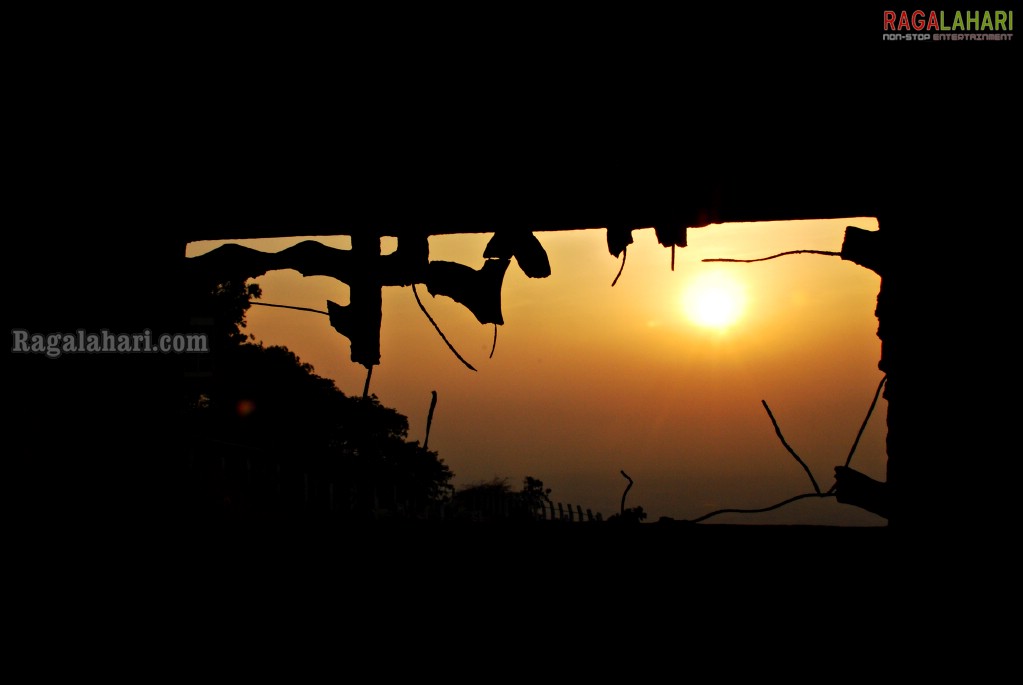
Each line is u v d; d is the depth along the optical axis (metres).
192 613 3.76
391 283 3.98
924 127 3.41
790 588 3.38
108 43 3.78
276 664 3.65
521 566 3.63
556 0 3.40
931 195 3.45
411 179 3.87
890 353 3.56
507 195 3.82
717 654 3.37
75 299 4.21
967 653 3.13
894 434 3.53
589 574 3.57
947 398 3.38
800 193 3.62
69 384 4.15
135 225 4.20
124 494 4.12
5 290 4.10
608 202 3.72
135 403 4.26
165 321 4.26
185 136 3.95
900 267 3.53
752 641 3.35
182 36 3.71
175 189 4.09
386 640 3.62
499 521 3.81
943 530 3.29
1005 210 3.31
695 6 3.33
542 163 3.72
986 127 3.35
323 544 3.78
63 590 3.85
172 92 3.86
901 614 3.24
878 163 3.51
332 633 3.65
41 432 4.07
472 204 3.88
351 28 3.58
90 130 4.02
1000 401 3.25
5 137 4.06
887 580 3.29
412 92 3.68
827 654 3.27
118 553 3.89
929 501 3.35
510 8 3.44
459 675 3.52
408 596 3.66
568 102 3.58
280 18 3.60
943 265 3.43
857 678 3.22
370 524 3.82
